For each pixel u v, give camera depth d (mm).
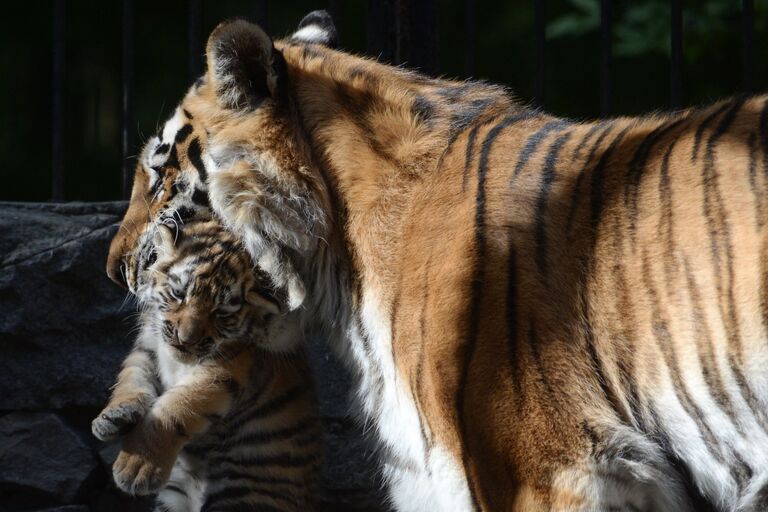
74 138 19562
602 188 6777
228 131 7648
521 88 21172
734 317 6238
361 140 7539
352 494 9914
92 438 9930
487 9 21484
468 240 6848
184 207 8125
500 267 6734
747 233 6258
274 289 8250
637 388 6539
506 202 6895
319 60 7863
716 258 6320
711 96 17641
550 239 6746
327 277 7723
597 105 20516
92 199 19453
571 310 6629
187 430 8656
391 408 7465
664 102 18969
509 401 6602
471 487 6832
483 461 6711
